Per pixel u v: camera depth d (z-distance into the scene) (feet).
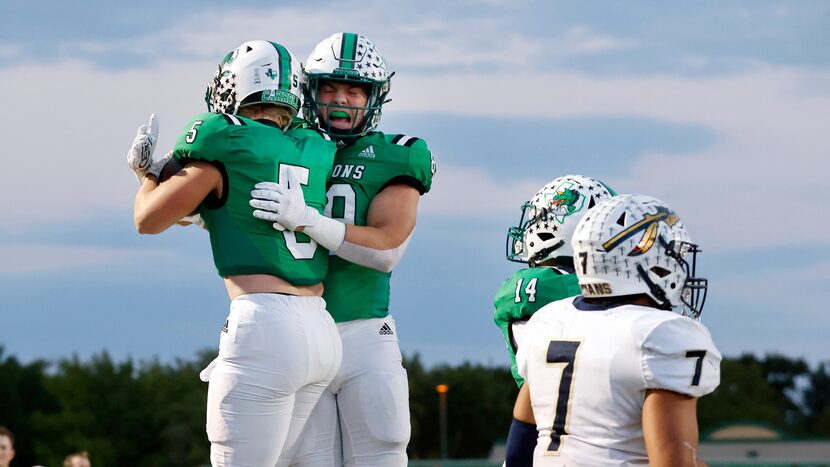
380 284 29.17
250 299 25.81
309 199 26.99
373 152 28.91
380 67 29.76
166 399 348.79
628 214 22.79
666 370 21.27
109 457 337.31
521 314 29.76
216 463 25.86
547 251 30.58
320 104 29.45
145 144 26.21
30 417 341.00
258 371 25.40
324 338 26.21
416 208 28.71
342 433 28.94
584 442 21.90
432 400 335.47
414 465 207.31
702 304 23.67
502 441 278.26
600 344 21.97
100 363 349.82
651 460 21.20
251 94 27.25
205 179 25.93
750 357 400.47
